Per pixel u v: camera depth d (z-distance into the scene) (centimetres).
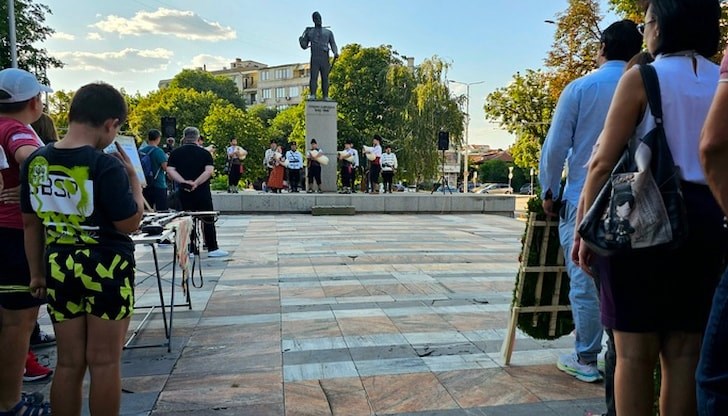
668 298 162
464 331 404
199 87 6744
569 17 2202
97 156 207
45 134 322
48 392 297
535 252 321
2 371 247
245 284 565
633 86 170
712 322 134
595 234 168
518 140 3591
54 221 206
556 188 297
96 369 210
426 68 3086
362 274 623
